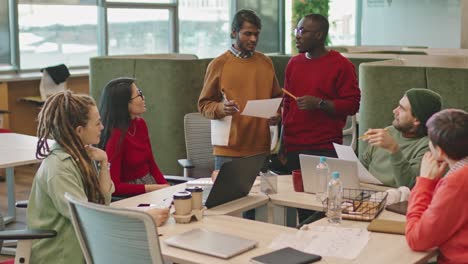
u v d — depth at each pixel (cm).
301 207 314
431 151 260
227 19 1077
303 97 378
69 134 282
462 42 882
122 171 376
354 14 1235
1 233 268
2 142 484
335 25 1234
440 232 238
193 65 576
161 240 261
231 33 400
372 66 440
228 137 394
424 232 240
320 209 308
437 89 421
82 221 241
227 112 379
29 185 679
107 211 224
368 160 357
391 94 435
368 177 331
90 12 857
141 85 580
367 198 307
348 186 317
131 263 230
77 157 282
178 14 980
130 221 221
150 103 579
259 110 369
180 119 573
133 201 318
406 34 1191
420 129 330
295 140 397
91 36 862
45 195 280
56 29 817
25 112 772
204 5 1027
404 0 1185
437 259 252
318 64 391
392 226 269
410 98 329
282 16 1168
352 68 391
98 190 288
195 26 1017
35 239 273
